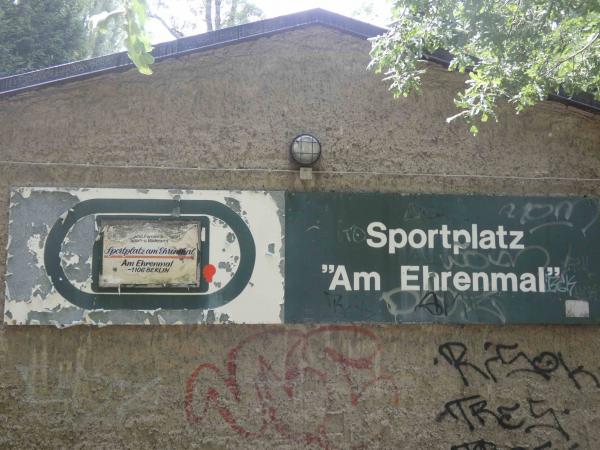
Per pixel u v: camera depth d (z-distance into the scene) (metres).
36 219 4.31
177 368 4.34
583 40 4.30
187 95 4.57
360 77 4.71
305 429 4.37
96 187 4.41
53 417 4.23
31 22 11.53
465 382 4.50
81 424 4.24
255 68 4.65
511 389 4.52
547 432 4.50
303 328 4.44
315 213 4.51
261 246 4.45
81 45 12.12
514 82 4.26
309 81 4.68
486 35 4.26
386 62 4.30
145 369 4.32
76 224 4.34
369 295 4.47
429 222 4.58
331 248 4.49
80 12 12.34
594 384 4.57
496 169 4.71
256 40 4.66
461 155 4.71
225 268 4.40
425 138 4.70
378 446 4.40
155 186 4.47
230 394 4.35
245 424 4.34
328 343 4.45
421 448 4.42
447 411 4.46
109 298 4.30
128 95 4.53
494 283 4.55
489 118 4.75
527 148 4.75
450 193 4.64
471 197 4.63
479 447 4.45
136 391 4.30
